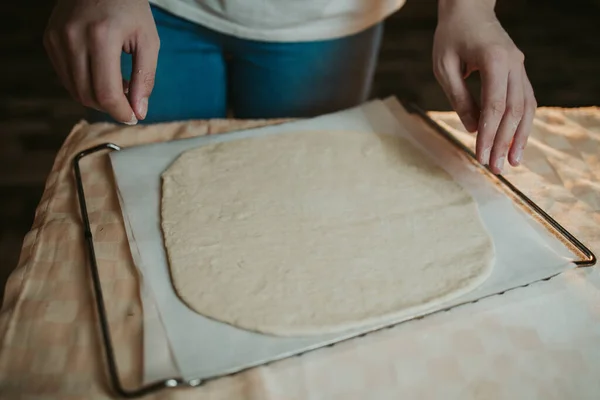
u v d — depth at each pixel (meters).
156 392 0.47
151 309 0.52
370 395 0.48
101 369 0.48
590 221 0.67
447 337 0.53
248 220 0.63
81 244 0.60
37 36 2.12
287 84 0.92
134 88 0.60
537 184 0.72
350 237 0.61
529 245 0.61
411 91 1.94
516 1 2.39
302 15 0.83
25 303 0.54
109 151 0.73
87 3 0.59
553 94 1.91
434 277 0.57
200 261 0.57
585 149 0.79
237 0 0.80
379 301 0.54
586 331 0.54
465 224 0.63
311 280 0.56
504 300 0.57
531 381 0.50
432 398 0.48
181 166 0.70
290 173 0.70
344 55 0.91
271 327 0.51
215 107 0.94
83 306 0.54
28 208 1.49
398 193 0.68
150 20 0.62
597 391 0.49
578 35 2.22
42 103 1.83
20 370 0.48
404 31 2.26
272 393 0.47
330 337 0.50
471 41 0.69
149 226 0.62
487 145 0.66
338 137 0.77
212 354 0.48
